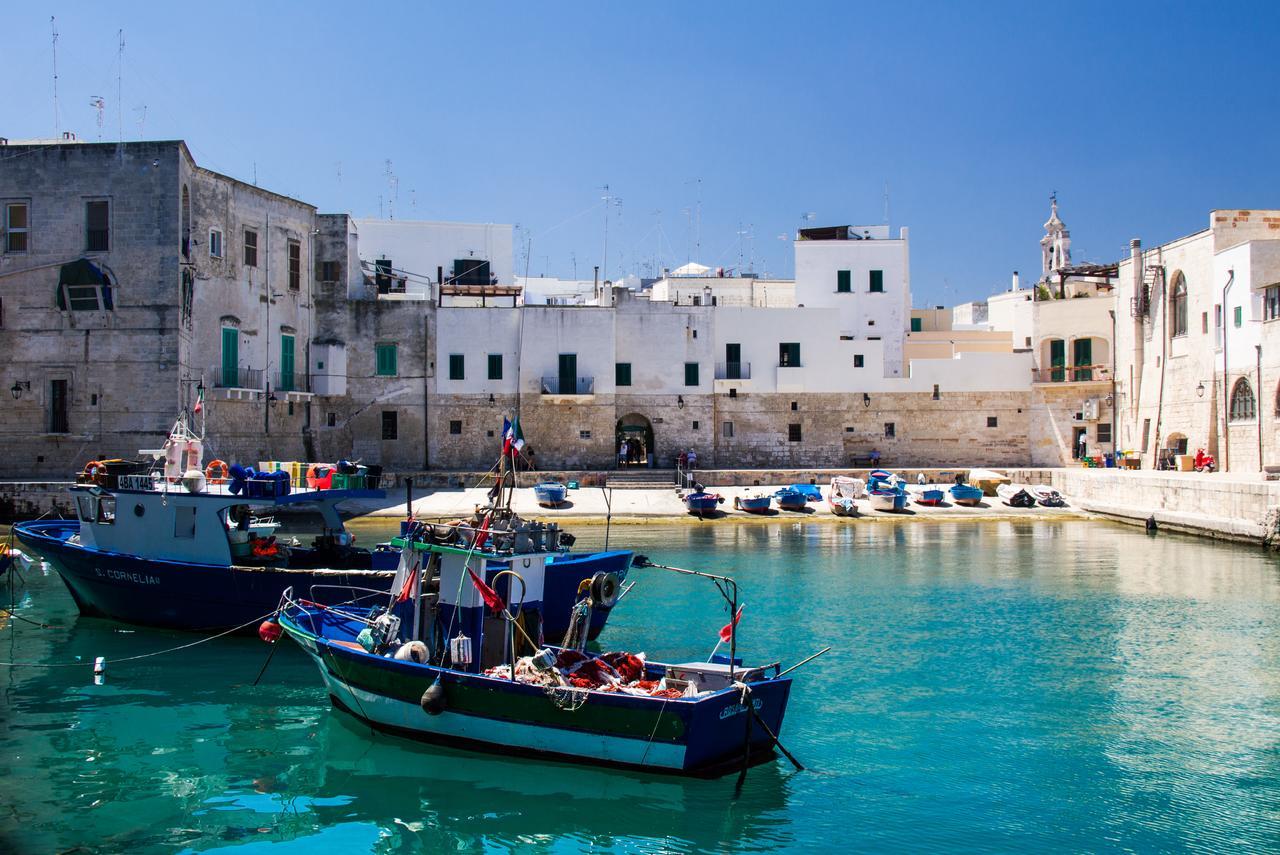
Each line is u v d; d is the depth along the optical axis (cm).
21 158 4641
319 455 5750
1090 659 2472
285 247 5531
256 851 1503
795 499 5188
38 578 3397
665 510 5106
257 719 2019
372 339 5872
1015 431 6209
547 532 2072
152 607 2688
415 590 2022
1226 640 2644
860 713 2083
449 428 5884
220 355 4953
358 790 1694
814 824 1583
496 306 6031
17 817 1595
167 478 2806
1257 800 1672
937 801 1667
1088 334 6184
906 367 6775
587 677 1812
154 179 4578
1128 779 1753
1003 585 3378
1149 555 3978
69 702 2127
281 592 2550
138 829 1560
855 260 6650
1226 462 5031
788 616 2923
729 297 7525
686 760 1673
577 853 1501
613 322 5928
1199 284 5259
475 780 1728
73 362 4612
